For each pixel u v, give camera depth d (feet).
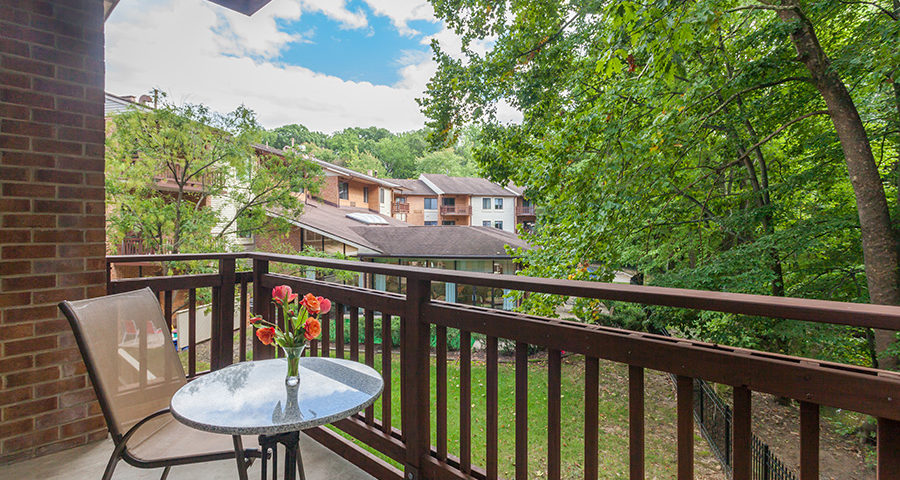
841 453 17.44
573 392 24.12
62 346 7.88
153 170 25.04
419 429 6.14
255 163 30.09
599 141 19.22
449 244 47.96
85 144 8.13
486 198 118.42
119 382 5.28
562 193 18.99
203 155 26.96
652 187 17.21
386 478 6.70
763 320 19.40
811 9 16.76
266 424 4.10
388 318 6.71
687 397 3.73
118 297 5.65
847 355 19.19
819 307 2.91
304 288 8.39
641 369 4.04
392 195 94.38
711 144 21.66
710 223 23.56
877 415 2.83
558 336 4.57
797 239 18.30
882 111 18.76
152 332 5.98
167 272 26.32
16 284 7.37
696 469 16.06
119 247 29.30
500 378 25.54
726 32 19.88
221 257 10.12
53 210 7.75
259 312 9.64
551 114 24.66
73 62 7.98
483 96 25.08
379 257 44.73
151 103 27.78
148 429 5.69
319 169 31.04
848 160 17.08
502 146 26.27
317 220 43.24
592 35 22.62
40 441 7.64
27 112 7.47
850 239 20.13
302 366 5.90
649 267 27.32
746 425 3.42
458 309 5.58
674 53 12.04
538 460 16.39
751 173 22.52
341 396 4.84
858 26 17.88
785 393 3.20
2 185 7.22
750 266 19.10
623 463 16.22
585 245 17.19
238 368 5.79
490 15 24.77
